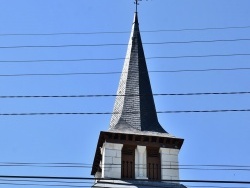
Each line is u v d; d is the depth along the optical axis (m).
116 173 51.59
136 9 66.56
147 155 53.47
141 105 58.22
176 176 52.38
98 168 55.72
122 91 60.03
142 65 62.38
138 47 63.81
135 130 55.03
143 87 60.31
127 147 53.50
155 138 54.16
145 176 51.94
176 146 54.34
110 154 52.66
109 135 53.50
